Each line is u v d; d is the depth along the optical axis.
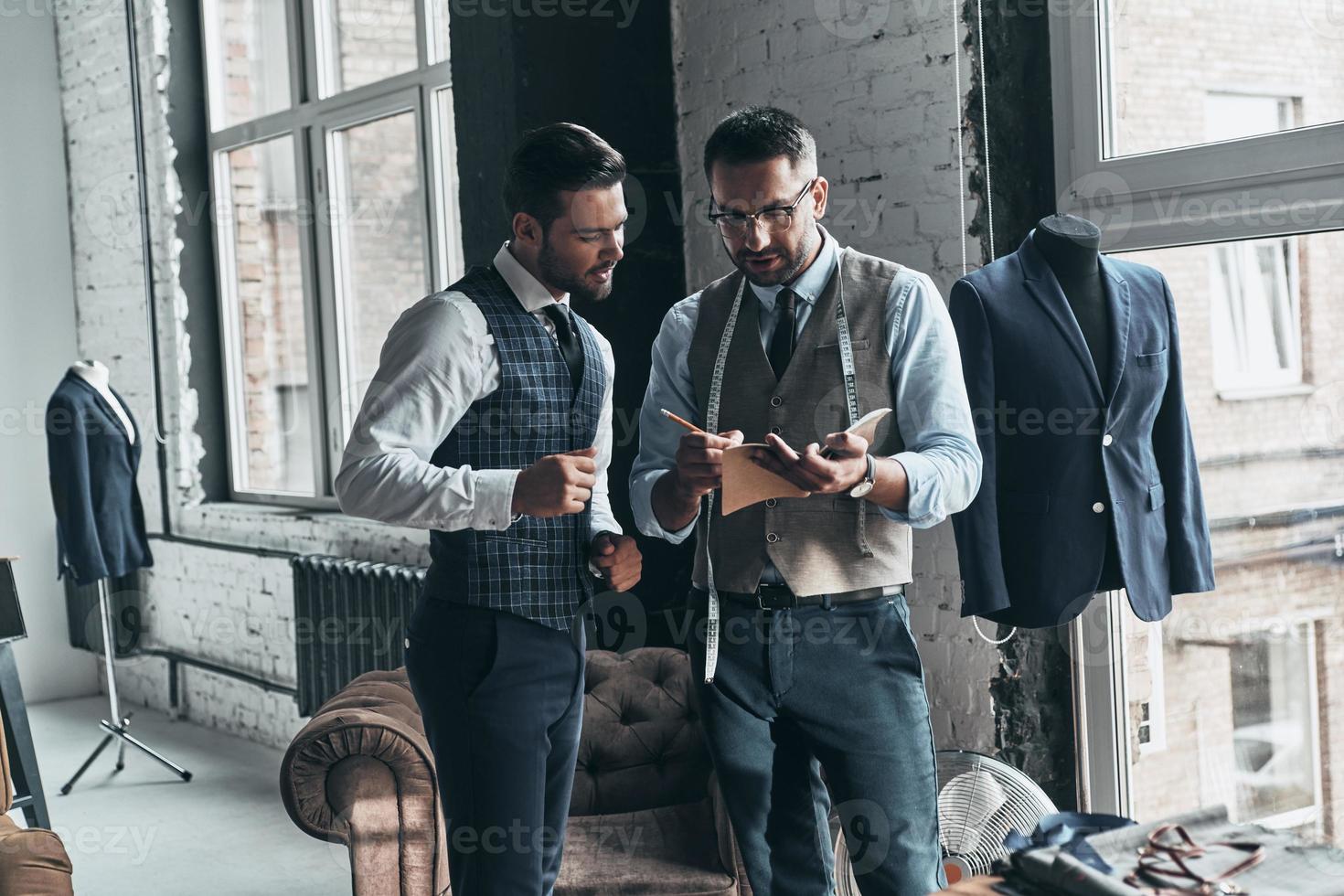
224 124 5.15
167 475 5.40
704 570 2.00
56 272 5.76
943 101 2.54
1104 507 2.07
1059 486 2.09
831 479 1.65
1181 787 2.45
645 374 3.17
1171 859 1.26
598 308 3.08
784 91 2.90
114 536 4.36
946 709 2.65
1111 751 2.50
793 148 1.81
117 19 5.27
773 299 1.94
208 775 4.40
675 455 2.00
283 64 4.85
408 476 1.64
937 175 2.57
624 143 3.14
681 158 3.21
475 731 1.73
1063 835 1.36
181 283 5.25
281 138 4.88
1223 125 2.23
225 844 3.64
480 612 1.73
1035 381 2.09
